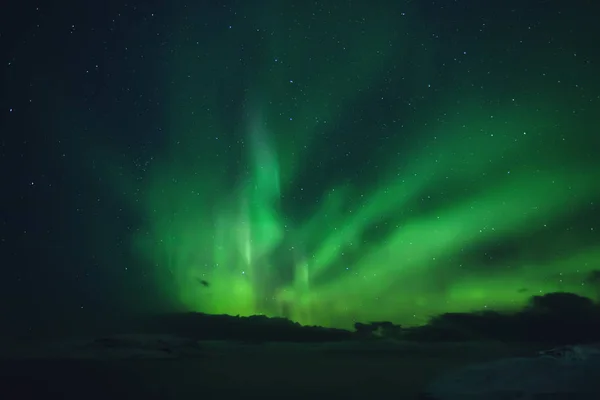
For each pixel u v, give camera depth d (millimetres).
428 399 8500
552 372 8680
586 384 8109
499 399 7941
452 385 8867
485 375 8961
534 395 7895
